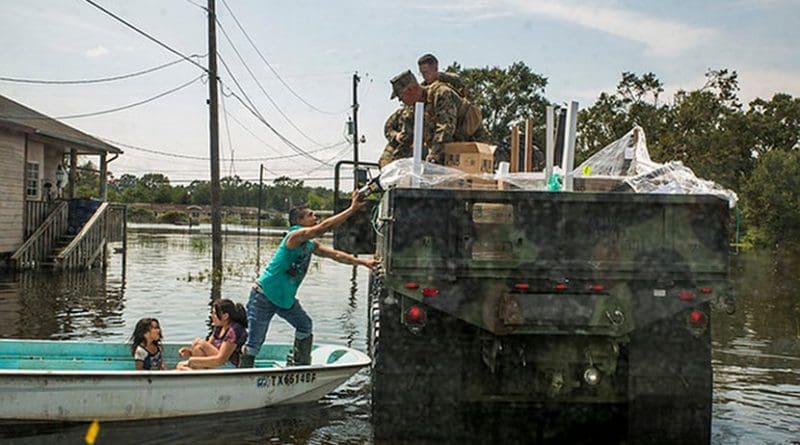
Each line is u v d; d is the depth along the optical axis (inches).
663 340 241.6
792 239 2140.7
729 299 233.1
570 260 232.2
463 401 251.3
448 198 232.4
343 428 266.7
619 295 231.9
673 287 232.5
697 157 2118.6
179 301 631.8
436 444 244.8
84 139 1075.9
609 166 319.3
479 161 314.0
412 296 231.8
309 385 297.4
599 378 240.2
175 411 271.9
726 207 231.6
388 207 236.1
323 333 489.4
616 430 260.4
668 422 243.4
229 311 311.1
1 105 1002.7
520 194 231.6
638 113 1991.9
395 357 244.8
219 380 276.1
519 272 231.1
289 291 306.3
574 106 257.8
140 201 4252.0
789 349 447.5
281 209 4178.2
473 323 231.8
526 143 328.5
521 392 250.1
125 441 248.2
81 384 258.4
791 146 2449.6
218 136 889.5
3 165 871.1
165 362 335.6
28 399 254.7
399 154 346.0
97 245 957.2
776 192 2130.9
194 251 1386.6
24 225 918.4
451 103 335.3
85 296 652.7
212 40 889.5
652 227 233.1
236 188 4306.1
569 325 229.0
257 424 271.3
